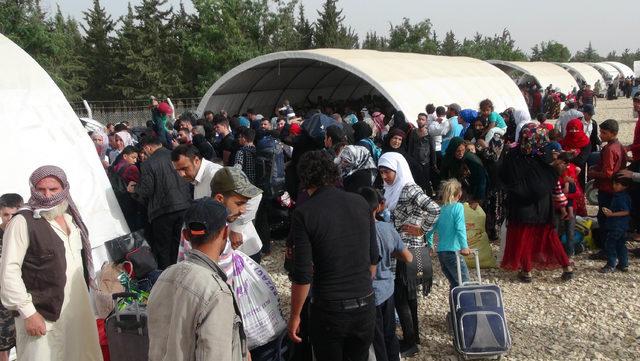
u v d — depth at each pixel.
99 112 31.98
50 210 3.86
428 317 6.30
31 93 7.09
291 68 19.89
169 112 10.84
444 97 18.50
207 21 41.62
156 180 6.62
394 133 9.37
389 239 4.62
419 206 5.28
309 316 3.75
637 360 5.30
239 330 3.13
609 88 47.22
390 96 15.40
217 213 2.95
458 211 5.70
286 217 8.95
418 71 19.59
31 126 6.89
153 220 6.74
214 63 41.56
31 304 3.72
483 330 5.06
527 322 6.15
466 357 5.13
